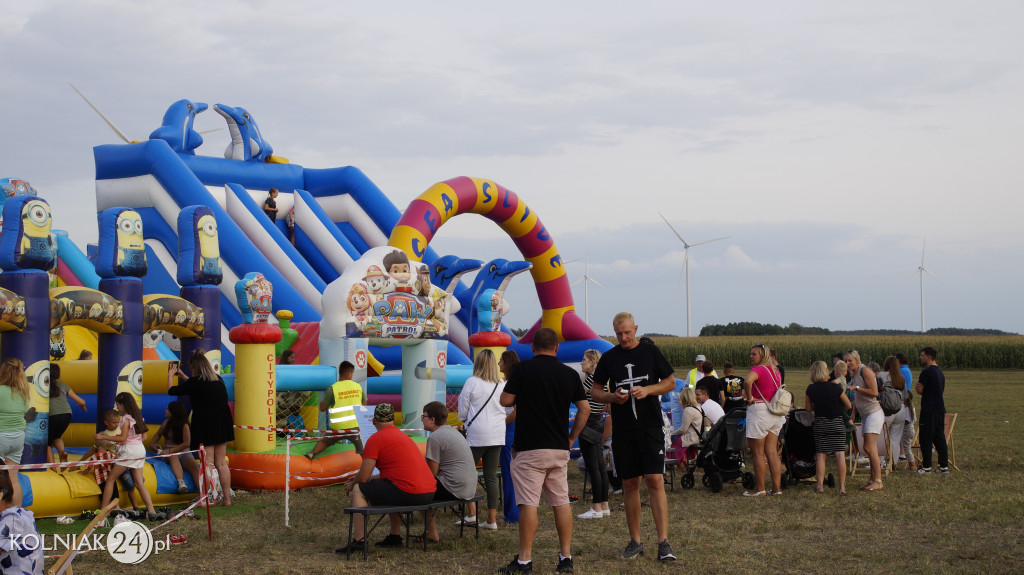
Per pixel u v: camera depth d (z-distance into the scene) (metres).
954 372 46.22
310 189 20.62
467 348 17.62
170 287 16.86
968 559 6.90
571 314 16.41
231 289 16.06
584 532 8.07
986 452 14.18
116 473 8.50
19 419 8.11
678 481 11.66
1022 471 12.12
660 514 6.84
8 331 8.80
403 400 12.36
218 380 9.50
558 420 6.53
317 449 10.83
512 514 8.65
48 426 9.30
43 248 9.05
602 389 6.97
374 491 7.23
